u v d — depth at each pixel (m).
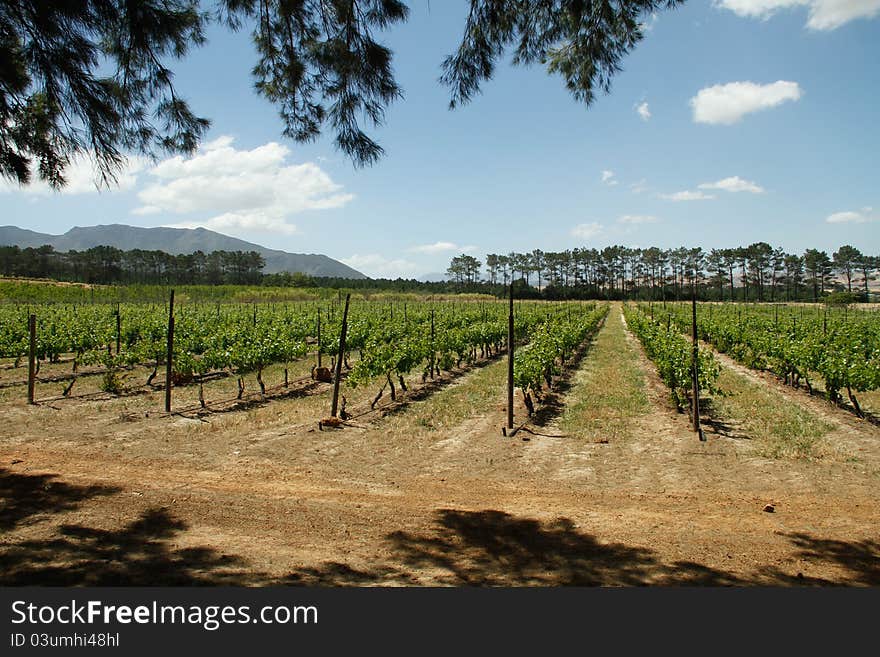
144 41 4.04
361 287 78.38
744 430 8.54
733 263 88.00
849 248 84.56
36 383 12.57
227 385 12.59
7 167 4.11
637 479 6.31
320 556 4.35
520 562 4.25
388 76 4.50
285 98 4.98
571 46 4.70
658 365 12.23
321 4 4.34
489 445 7.77
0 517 5.00
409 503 5.55
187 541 4.59
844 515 5.18
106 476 6.26
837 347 14.16
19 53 3.83
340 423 8.83
